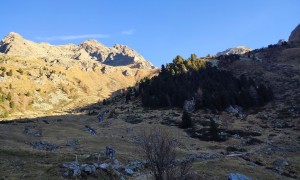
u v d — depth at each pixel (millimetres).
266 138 97500
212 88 152375
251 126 112562
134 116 136000
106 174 47625
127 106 165375
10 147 66500
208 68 185500
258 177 58188
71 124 126312
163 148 36594
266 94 140375
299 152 83375
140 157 64688
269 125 112938
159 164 36062
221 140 95500
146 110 148125
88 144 80750
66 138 91250
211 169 60594
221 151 82438
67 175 45250
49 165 53219
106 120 136250
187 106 138625
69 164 49531
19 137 85812
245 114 128750
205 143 91625
